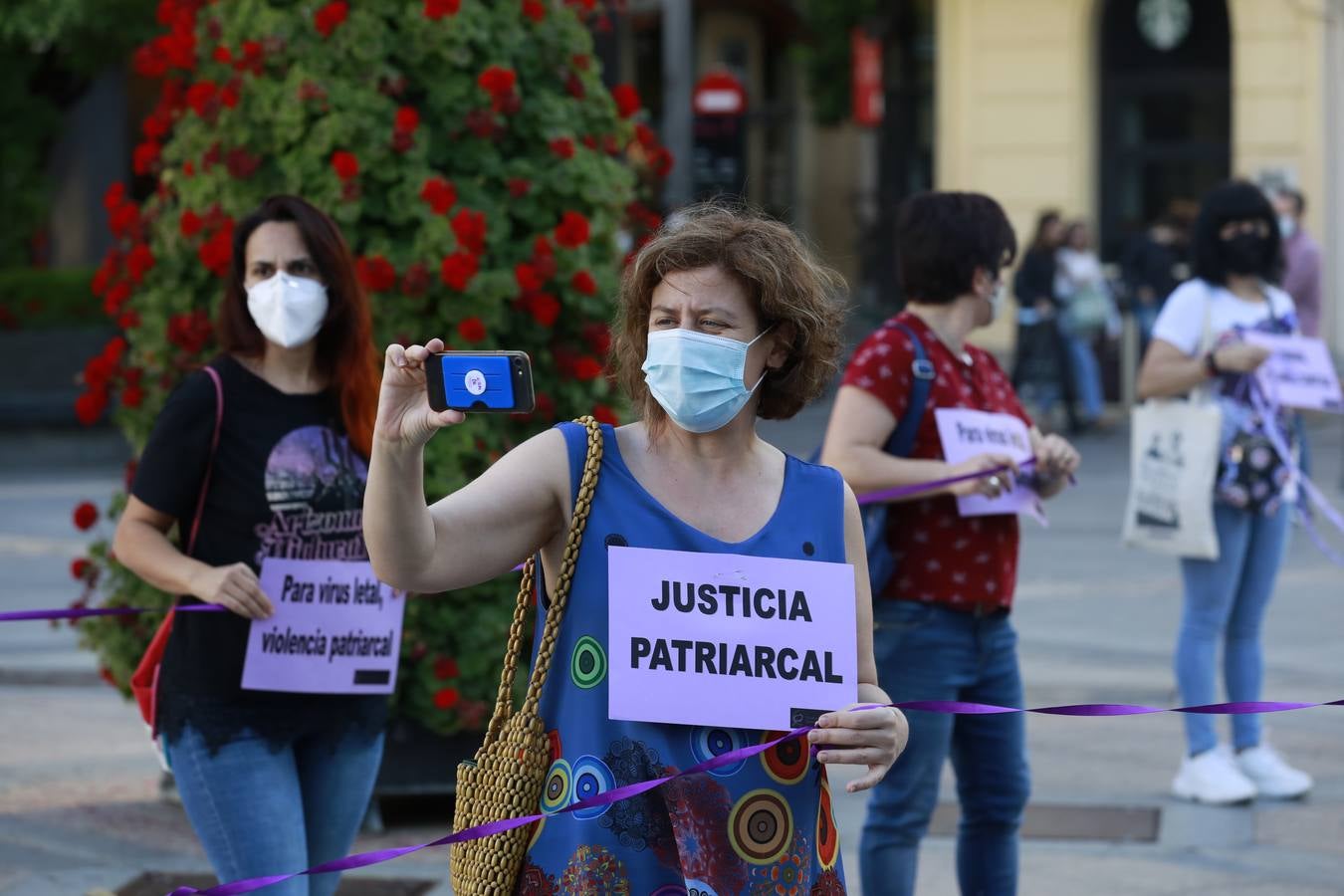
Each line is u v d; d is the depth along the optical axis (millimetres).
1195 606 7633
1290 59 25750
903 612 5137
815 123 34875
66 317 24797
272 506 4742
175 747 4613
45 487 19672
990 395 5391
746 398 3277
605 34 12617
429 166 7172
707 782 3203
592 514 3266
